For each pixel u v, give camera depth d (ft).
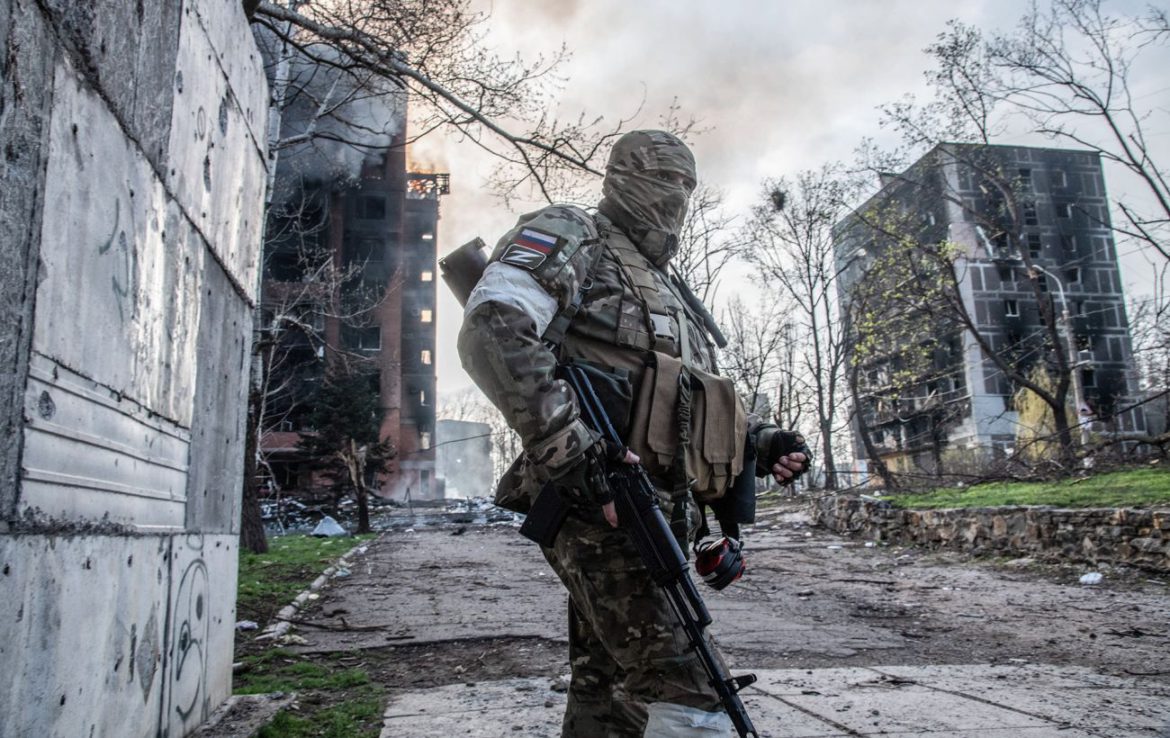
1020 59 61.98
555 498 6.32
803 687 14.47
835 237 97.19
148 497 8.32
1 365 5.32
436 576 34.73
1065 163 167.84
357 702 13.57
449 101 30.27
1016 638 20.93
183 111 9.48
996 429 143.33
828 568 37.35
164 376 8.82
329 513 99.45
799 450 7.63
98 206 6.97
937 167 82.38
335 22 30.53
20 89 5.54
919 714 12.44
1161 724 11.87
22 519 5.57
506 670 16.61
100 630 6.95
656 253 7.38
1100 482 44.21
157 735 8.50
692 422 6.82
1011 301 154.92
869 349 88.63
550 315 6.28
